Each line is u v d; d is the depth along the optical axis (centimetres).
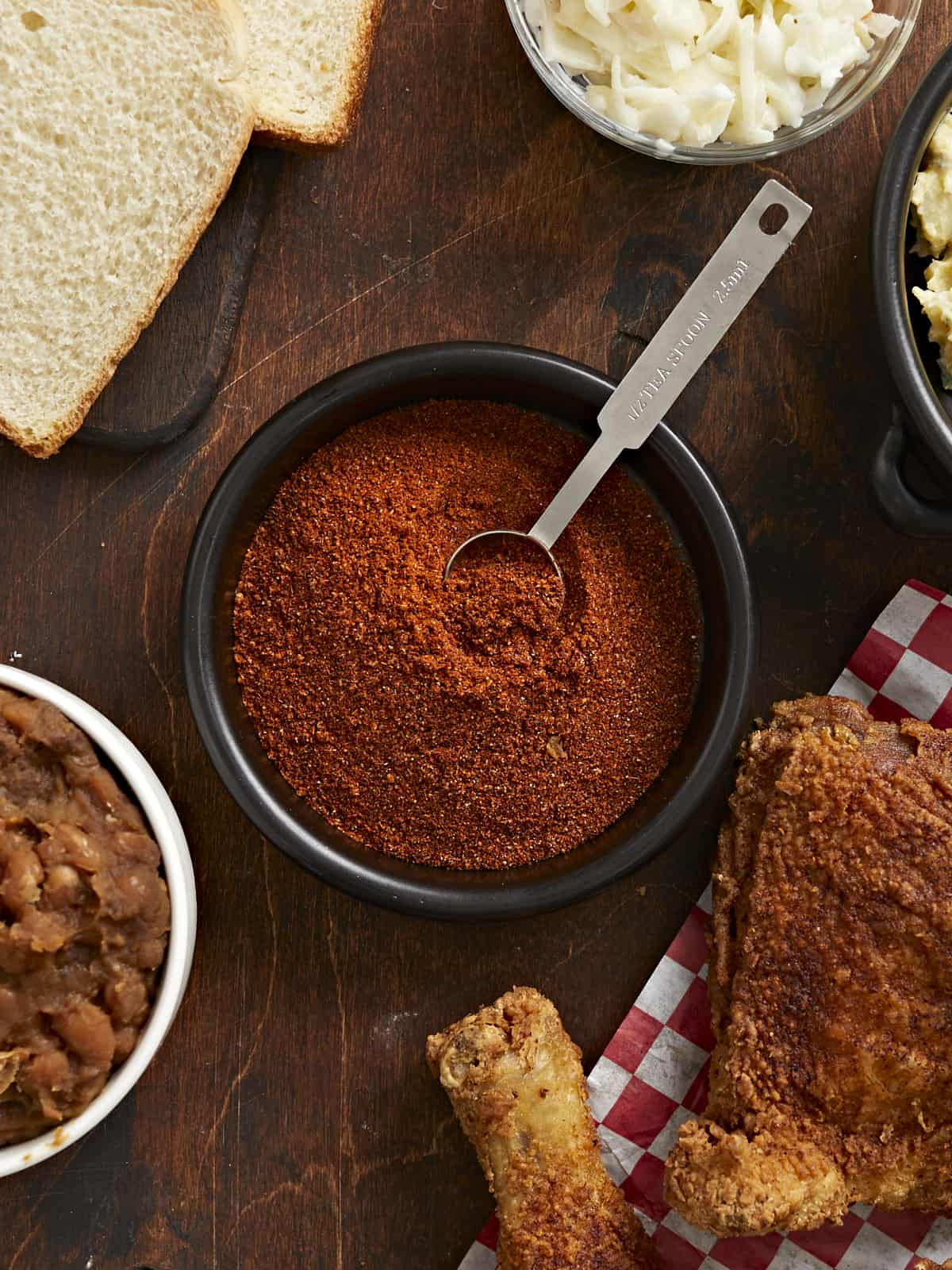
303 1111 39
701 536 37
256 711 38
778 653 39
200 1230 39
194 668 36
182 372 39
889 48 36
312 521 37
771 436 39
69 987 36
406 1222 39
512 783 37
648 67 36
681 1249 38
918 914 34
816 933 35
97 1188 39
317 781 38
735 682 37
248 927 39
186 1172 39
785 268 39
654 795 37
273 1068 39
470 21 38
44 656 39
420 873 37
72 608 39
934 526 37
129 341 38
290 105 38
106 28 36
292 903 39
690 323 36
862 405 39
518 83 39
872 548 39
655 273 39
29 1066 35
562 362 37
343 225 39
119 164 37
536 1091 36
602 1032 39
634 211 39
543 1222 35
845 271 39
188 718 39
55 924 35
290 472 38
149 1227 39
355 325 39
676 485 37
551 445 38
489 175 39
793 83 36
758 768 37
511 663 37
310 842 36
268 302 39
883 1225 38
